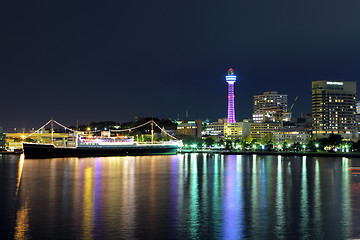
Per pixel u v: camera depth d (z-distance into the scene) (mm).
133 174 184250
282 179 165375
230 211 95438
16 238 73188
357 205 103500
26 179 161000
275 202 107562
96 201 107875
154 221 85188
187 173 191125
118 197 114500
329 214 92438
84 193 121938
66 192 123938
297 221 85750
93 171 199250
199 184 146250
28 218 87375
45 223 83125
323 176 178750
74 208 98062
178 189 131750
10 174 181875
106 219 86625
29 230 78000
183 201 108250
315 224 83250
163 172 196250
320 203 106188
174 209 97312
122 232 76938
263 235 75562
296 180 161500
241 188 135375
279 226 81750
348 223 84188
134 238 73375
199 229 79250
